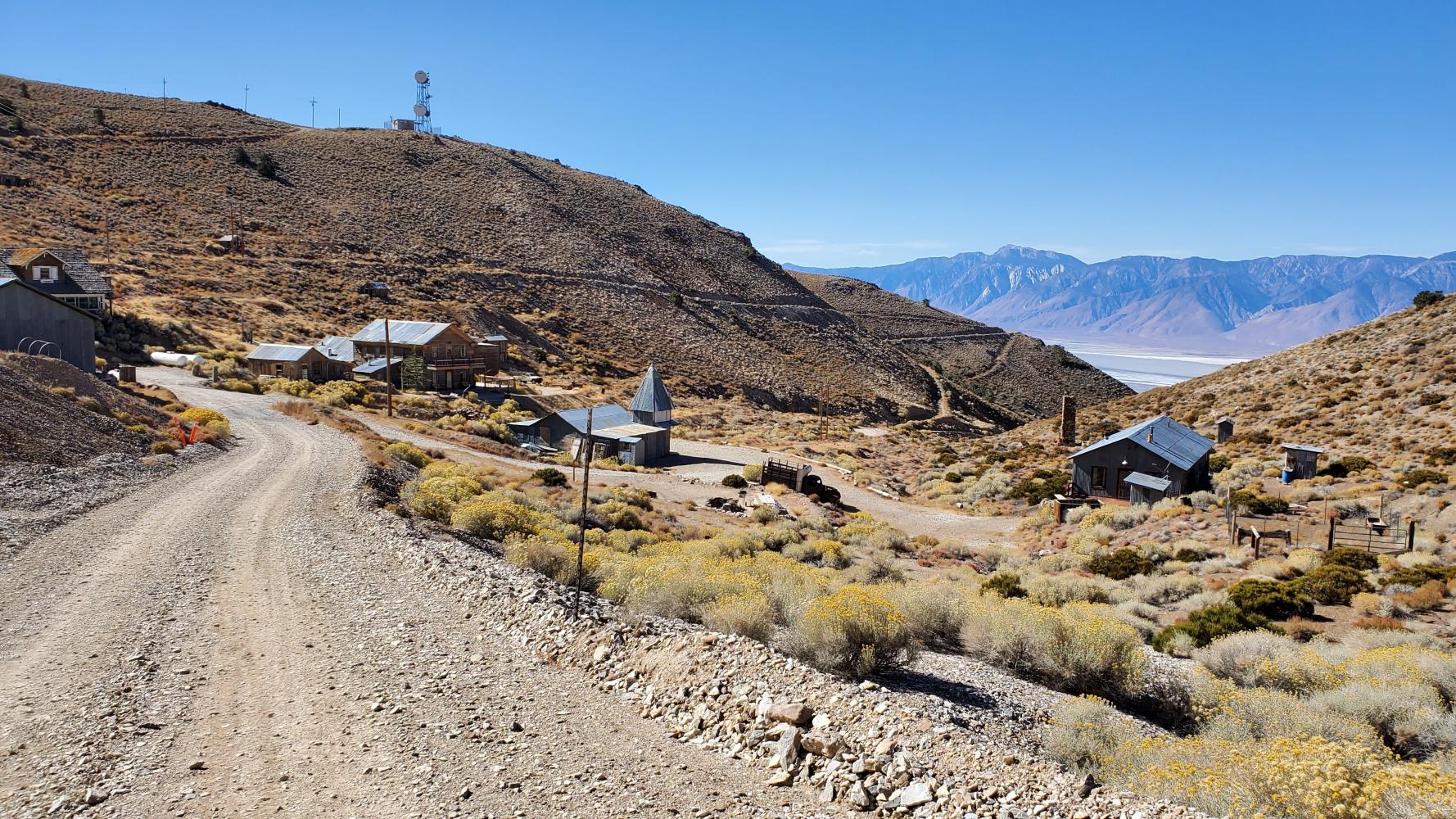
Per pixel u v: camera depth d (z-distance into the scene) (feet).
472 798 24.71
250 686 33.42
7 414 84.99
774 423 302.66
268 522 68.18
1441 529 95.25
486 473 124.67
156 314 252.01
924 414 409.28
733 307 496.23
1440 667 42.60
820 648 36.76
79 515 66.08
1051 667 41.24
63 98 463.01
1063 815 23.34
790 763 27.45
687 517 122.52
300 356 231.91
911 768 26.20
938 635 49.90
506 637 41.09
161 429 113.60
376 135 559.38
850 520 140.05
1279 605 68.03
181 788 24.75
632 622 40.65
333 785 25.25
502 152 624.18
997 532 134.82
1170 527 109.29
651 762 27.96
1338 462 136.15
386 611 44.62
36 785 24.57
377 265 374.43
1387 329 233.35
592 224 529.86
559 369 318.65
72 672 34.09
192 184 394.93
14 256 213.87
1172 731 36.50
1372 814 20.76
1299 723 33.04
